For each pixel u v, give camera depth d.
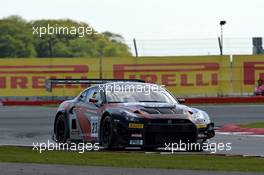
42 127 62.69
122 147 39.41
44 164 31.48
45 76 106.38
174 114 38.28
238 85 103.56
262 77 103.31
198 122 38.50
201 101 97.25
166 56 104.62
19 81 106.56
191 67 104.44
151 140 37.84
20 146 42.09
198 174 27.98
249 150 41.78
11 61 106.56
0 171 29.06
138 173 28.30
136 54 105.38
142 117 37.75
